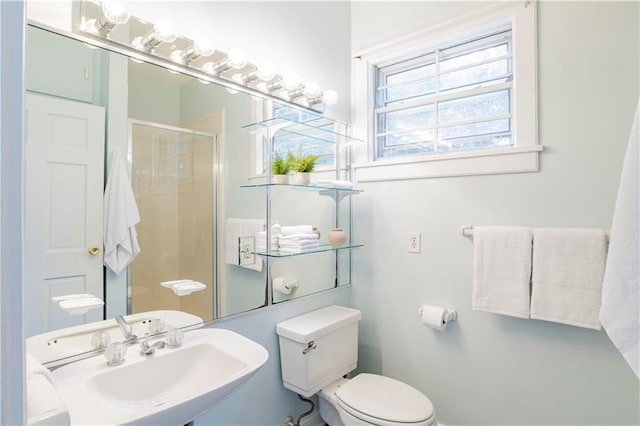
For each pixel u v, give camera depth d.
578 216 1.43
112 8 1.06
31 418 0.60
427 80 1.97
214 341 1.24
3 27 0.35
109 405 0.95
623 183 0.76
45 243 1.01
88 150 1.09
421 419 1.33
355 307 2.14
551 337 1.48
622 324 0.74
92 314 1.10
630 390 1.33
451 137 1.87
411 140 2.03
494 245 1.55
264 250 1.63
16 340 0.35
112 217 1.14
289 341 1.61
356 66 2.18
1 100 0.34
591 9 1.41
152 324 1.24
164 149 1.28
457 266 1.74
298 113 1.83
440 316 1.70
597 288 1.32
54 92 1.02
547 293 1.41
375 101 2.17
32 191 0.99
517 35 1.57
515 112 1.58
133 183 1.19
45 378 0.73
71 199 1.06
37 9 0.99
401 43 1.97
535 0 1.53
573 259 1.37
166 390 1.10
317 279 1.94
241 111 1.54
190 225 1.36
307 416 1.82
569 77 1.45
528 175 1.54
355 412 1.41
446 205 1.78
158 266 1.26
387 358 2.00
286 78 1.67
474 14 1.70
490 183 1.64
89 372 0.99
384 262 2.01
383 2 2.07
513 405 1.58
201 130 1.39
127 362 1.06
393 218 1.97
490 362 1.64
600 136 1.39
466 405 1.71
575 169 1.44
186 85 1.35
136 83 1.20
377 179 2.03
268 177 1.62
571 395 1.44
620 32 1.35
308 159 1.70
